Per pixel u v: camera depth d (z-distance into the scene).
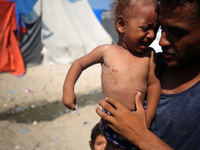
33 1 10.87
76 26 12.97
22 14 10.45
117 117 1.38
